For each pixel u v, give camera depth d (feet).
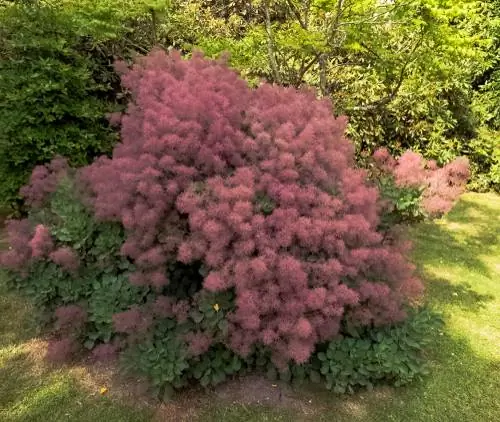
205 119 8.95
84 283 9.76
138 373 8.66
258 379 9.10
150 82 9.74
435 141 20.86
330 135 9.23
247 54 16.05
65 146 15.03
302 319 7.59
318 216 8.27
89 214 9.95
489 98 21.72
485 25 20.86
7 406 8.45
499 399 8.94
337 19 14.30
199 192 8.35
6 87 14.35
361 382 8.79
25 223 10.73
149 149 8.68
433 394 8.98
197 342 8.04
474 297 12.61
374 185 10.80
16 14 15.12
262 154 8.78
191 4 21.95
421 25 13.62
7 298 11.72
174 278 9.23
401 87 19.34
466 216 18.47
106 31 15.80
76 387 8.90
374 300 8.73
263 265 7.48
